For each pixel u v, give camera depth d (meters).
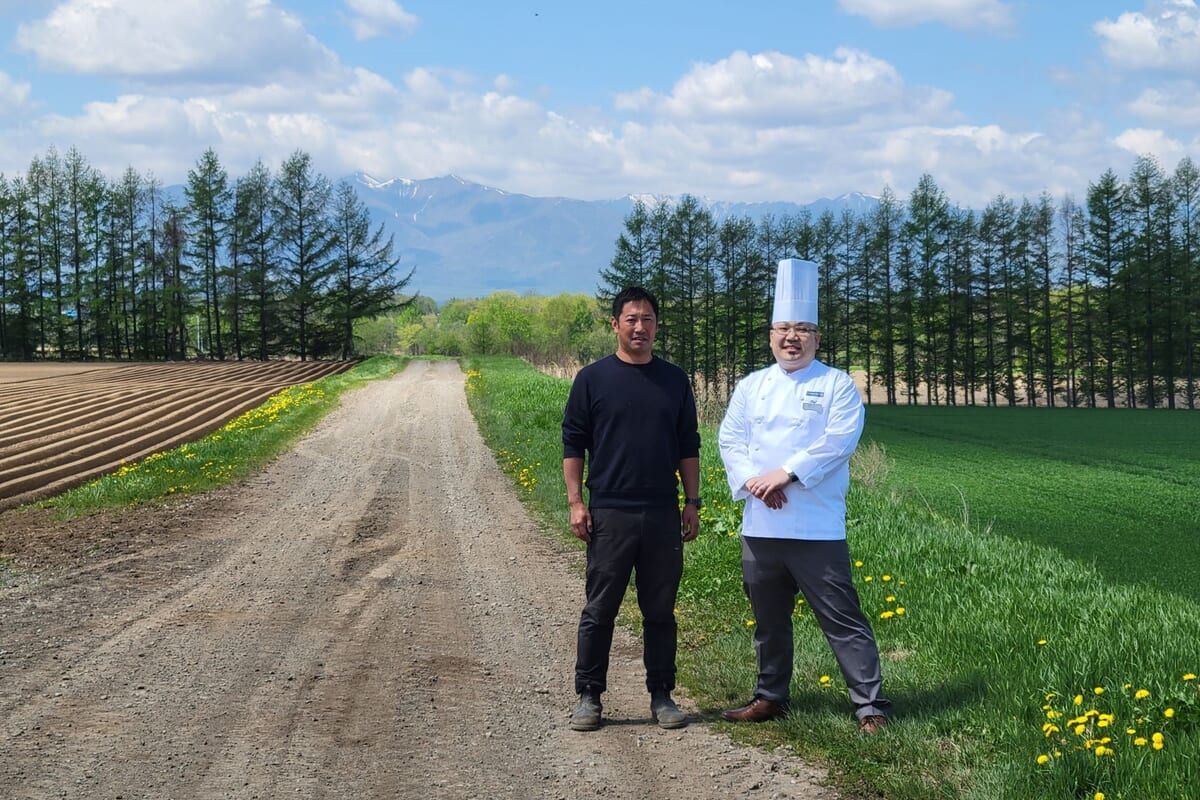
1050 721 3.95
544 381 33.16
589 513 4.62
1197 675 4.41
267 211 77.06
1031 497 22.81
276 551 9.45
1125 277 73.69
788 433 4.43
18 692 5.11
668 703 4.60
